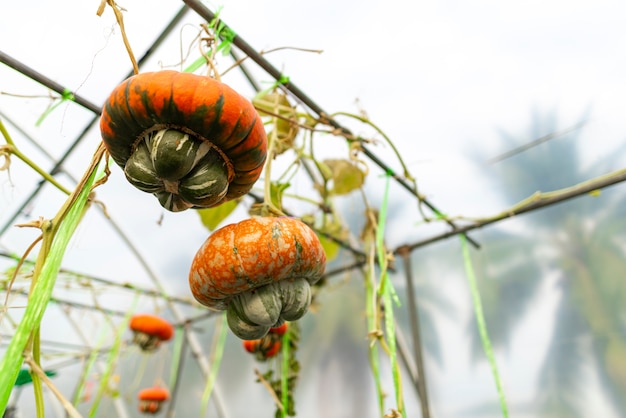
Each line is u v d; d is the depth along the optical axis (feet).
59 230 2.00
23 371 2.79
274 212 2.59
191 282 2.28
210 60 2.45
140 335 5.57
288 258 2.19
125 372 9.93
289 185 3.39
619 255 4.99
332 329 7.08
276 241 2.19
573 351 5.03
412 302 4.21
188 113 1.93
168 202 2.15
